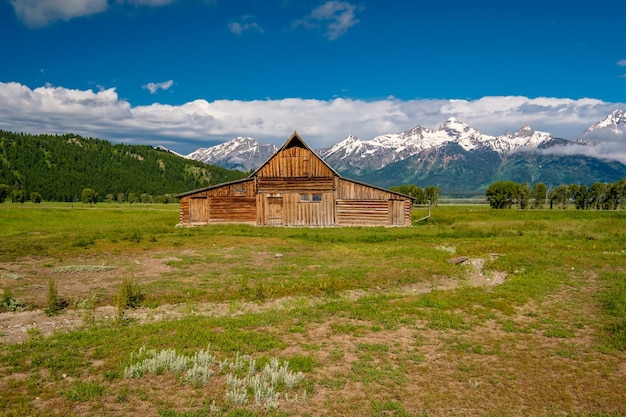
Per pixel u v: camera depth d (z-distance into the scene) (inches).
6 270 842.2
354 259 1023.0
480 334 495.8
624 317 538.6
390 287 765.9
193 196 2016.5
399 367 399.2
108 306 617.3
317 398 340.8
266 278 799.7
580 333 496.4
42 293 672.4
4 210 3184.1
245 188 2028.8
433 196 6082.7
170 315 579.8
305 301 652.1
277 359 411.5
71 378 370.6
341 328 508.4
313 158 2011.6
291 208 2009.1
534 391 353.7
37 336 483.5
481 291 709.3
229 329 502.0
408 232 1632.6
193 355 414.9
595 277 816.3
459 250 1186.6
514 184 5118.1
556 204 6299.2
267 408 320.5
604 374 384.2
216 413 314.5
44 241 1253.1
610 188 5428.2
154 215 2933.1
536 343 464.8
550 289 722.2
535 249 1179.9
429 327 519.2
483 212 3031.5
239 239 1400.1
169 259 995.3
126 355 415.5
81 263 946.7
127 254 1079.0
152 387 354.3
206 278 796.6
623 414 317.4
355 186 2006.6
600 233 1533.0
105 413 313.0
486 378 377.7
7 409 314.0
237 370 386.6
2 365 394.9
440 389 356.5
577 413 319.0
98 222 2297.0
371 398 340.2
